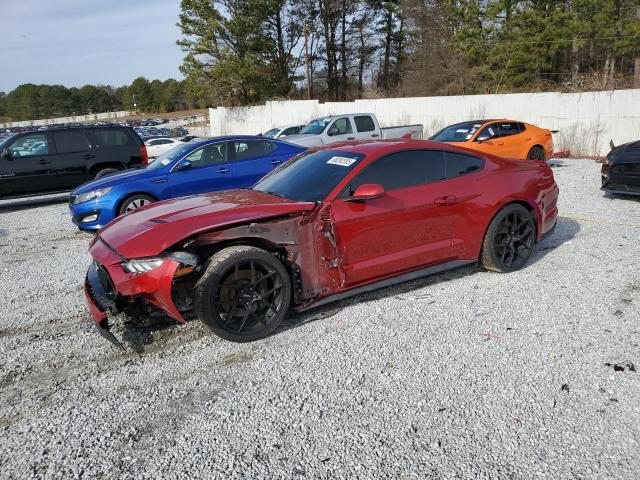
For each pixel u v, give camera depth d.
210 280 3.44
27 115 123.62
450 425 2.67
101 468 2.46
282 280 3.73
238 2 34.62
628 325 3.74
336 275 4.01
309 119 27.33
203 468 2.42
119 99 130.88
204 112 98.25
